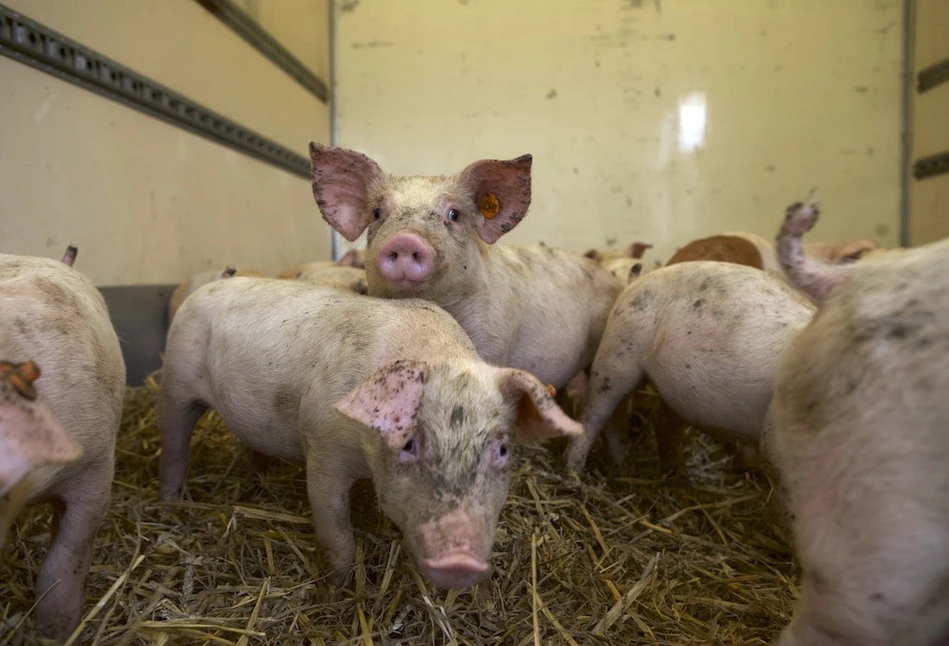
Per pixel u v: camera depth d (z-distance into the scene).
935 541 1.36
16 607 2.37
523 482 3.54
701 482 4.00
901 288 1.49
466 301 3.39
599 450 4.32
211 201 6.19
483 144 9.12
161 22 5.38
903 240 8.66
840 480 1.49
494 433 2.00
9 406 1.43
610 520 3.40
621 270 5.59
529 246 4.37
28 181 3.99
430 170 9.21
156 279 5.32
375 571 2.65
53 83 4.18
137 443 3.94
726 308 3.13
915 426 1.37
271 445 2.98
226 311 3.13
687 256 5.32
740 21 8.73
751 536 3.35
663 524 3.41
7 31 3.80
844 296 1.62
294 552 2.82
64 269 2.51
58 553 2.20
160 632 2.33
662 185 8.91
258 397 2.87
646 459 4.27
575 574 2.86
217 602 2.53
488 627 2.44
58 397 2.02
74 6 4.37
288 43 8.01
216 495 3.44
